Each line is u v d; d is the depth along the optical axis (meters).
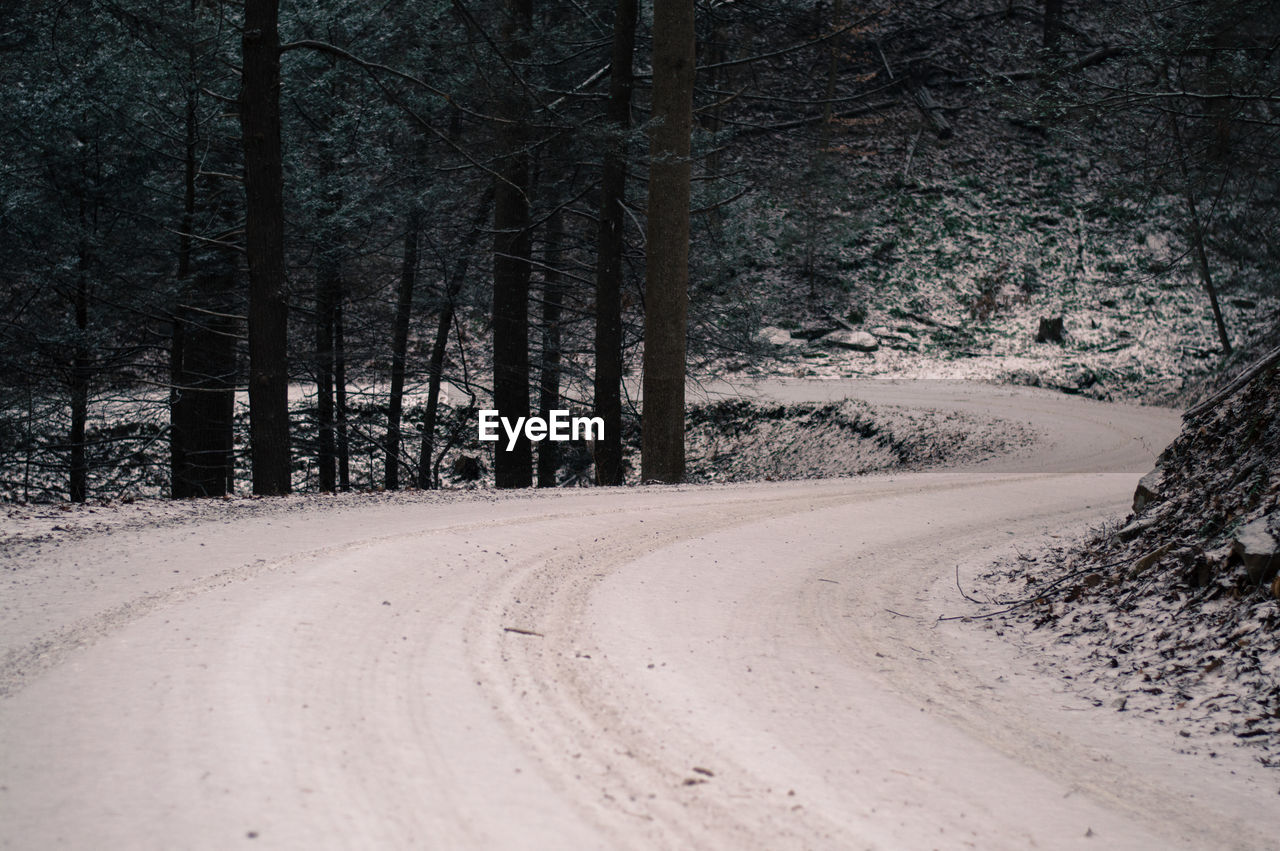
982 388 34.25
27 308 17.03
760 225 24.75
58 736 4.30
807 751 4.89
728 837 3.84
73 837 3.44
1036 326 39.78
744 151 26.97
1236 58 13.05
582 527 10.80
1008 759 5.04
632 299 25.30
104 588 6.81
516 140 19.22
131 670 5.18
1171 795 4.71
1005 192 45.34
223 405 18.94
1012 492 15.62
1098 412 30.17
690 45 17.55
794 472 29.11
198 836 3.49
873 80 47.09
